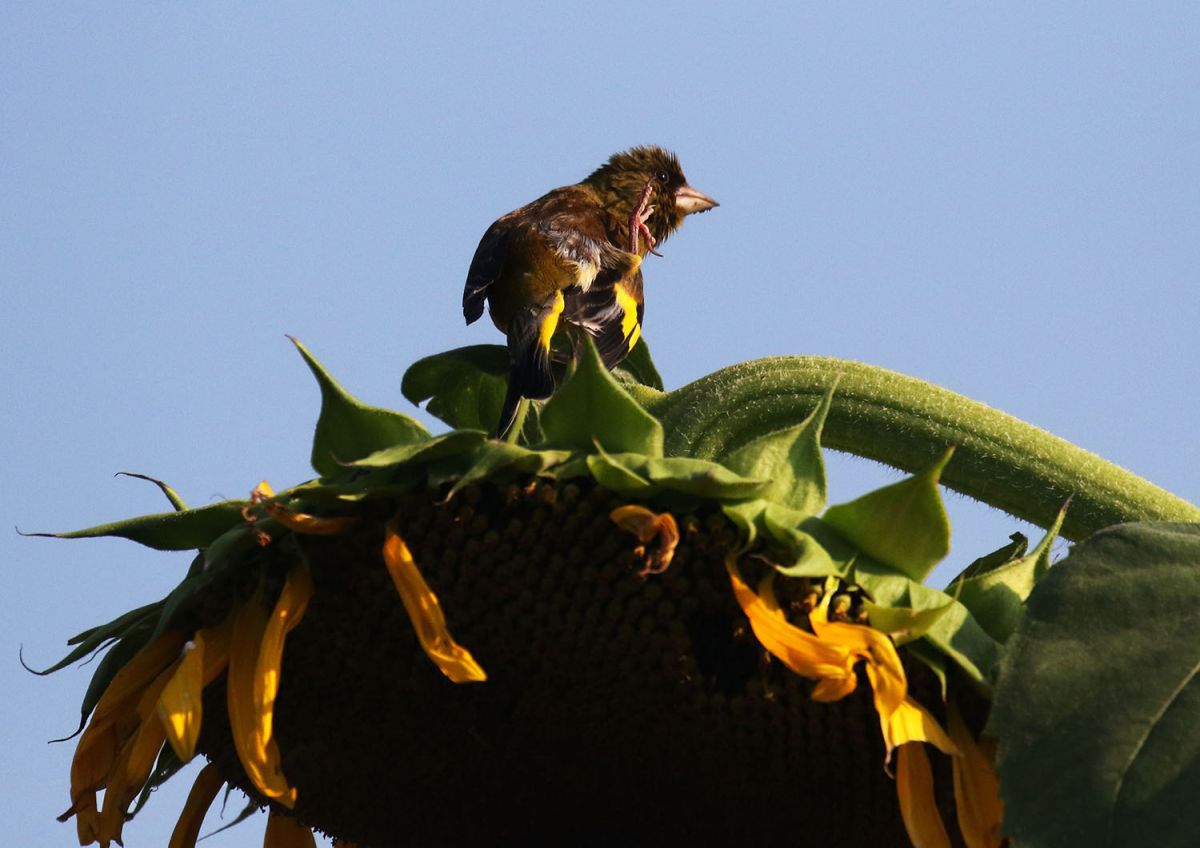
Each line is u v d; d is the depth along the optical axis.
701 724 5.83
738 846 6.25
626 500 5.46
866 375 7.05
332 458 5.59
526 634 5.78
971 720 5.29
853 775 5.82
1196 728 4.76
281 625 5.63
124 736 6.04
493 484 5.59
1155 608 5.02
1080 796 4.71
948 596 5.27
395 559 5.52
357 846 6.80
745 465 5.38
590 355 5.41
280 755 6.39
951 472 6.90
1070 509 6.76
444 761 6.29
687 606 5.51
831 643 5.14
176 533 5.89
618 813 6.32
